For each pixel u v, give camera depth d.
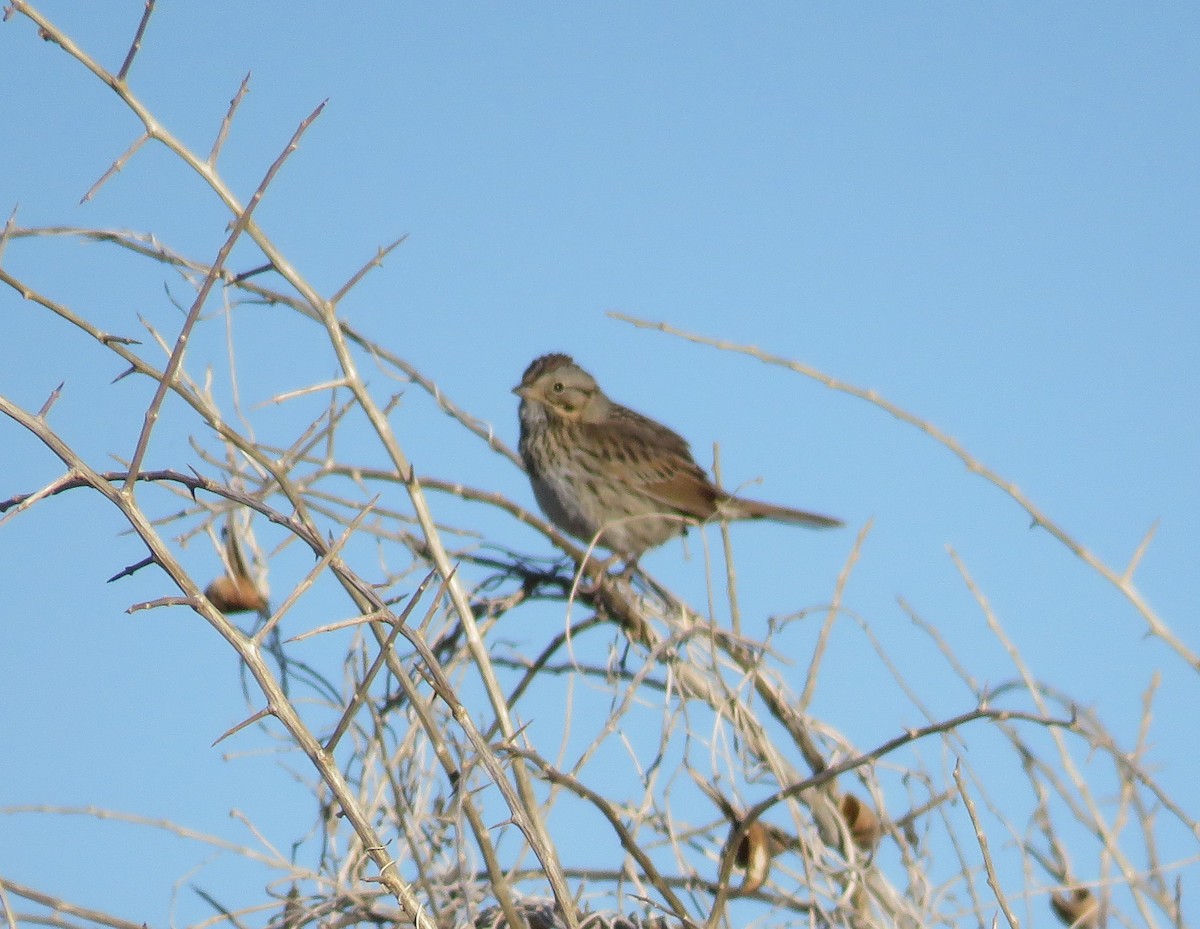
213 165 9.93
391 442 10.27
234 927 9.34
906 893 9.78
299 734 7.82
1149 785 8.78
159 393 8.08
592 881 10.11
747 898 9.99
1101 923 8.93
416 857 8.70
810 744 10.69
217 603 10.60
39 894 8.37
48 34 9.27
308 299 10.27
